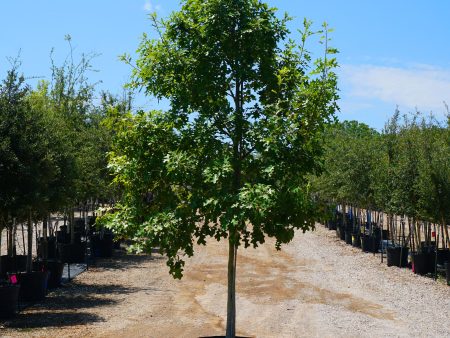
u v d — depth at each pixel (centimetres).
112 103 2148
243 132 726
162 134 721
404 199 1645
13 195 1011
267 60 734
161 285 1549
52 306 1218
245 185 669
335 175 2381
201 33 705
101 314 1147
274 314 1181
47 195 1091
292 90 748
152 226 660
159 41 732
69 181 1291
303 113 701
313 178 2503
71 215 2069
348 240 2620
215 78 718
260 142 695
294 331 1025
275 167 678
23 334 952
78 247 1888
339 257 2169
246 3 706
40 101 1577
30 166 1032
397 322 1103
